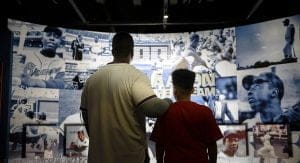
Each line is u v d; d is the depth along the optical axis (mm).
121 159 1861
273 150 3861
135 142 1882
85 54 4363
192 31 4480
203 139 2166
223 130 4211
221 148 4184
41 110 4090
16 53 4016
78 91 4293
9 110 3752
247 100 4109
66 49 4285
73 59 4309
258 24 4090
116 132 1865
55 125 4141
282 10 3916
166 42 4496
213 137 2150
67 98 4234
